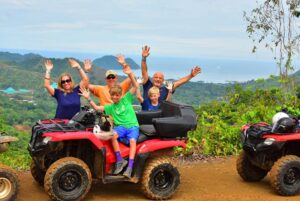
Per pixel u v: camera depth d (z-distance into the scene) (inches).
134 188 311.1
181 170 373.1
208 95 2997.0
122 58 316.5
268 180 343.6
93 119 284.8
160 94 341.4
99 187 311.6
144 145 285.0
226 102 559.8
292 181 301.1
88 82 317.4
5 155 410.3
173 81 346.9
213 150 438.9
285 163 296.8
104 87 326.6
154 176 284.5
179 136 296.7
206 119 521.7
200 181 337.4
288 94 573.3
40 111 2874.0
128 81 331.0
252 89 587.5
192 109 305.1
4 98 3334.2
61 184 263.1
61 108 306.3
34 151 270.4
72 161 265.1
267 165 316.2
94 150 282.4
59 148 268.2
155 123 289.3
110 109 290.5
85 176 267.7
